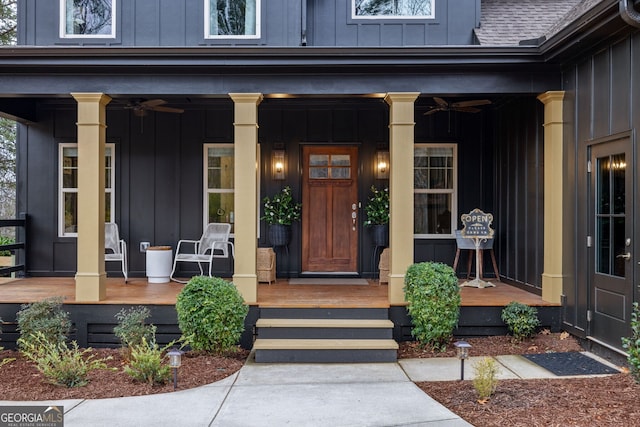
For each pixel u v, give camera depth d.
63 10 7.04
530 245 6.94
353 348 5.34
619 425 3.44
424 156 8.45
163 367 4.70
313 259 8.33
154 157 8.29
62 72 6.10
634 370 3.75
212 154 8.36
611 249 5.07
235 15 7.04
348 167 8.36
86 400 4.20
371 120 8.27
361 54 5.87
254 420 3.76
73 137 8.25
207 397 4.25
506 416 3.69
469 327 6.05
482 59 5.92
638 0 4.19
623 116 4.83
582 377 4.61
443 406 3.99
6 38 14.94
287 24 7.04
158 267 7.67
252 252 6.05
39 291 6.73
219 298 5.34
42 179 8.26
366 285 7.46
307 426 3.64
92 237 6.07
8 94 6.11
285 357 5.35
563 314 6.00
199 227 8.29
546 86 6.12
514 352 5.50
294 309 5.91
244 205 6.07
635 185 4.64
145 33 7.03
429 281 5.49
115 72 6.12
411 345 5.83
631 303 4.71
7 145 15.63
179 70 6.09
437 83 6.12
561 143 6.07
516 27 7.41
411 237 6.04
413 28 7.36
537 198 6.75
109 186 8.30
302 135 8.25
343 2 7.37
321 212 8.34
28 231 8.23
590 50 5.39
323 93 6.15
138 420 3.75
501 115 8.05
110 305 6.00
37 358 5.06
